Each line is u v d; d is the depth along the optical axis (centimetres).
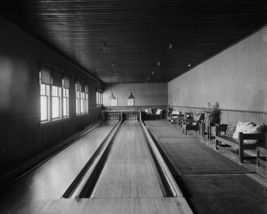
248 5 445
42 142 666
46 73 706
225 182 411
